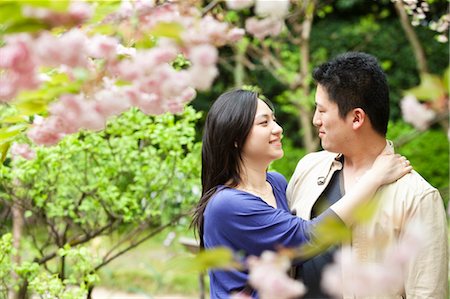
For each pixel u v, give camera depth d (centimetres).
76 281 373
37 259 416
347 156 254
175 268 133
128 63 148
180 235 681
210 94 1127
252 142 252
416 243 131
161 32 149
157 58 148
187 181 413
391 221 232
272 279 134
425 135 1035
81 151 397
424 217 230
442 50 1149
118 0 162
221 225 246
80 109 147
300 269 247
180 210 430
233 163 257
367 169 250
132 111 400
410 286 229
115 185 417
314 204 258
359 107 240
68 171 398
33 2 126
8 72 142
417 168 1030
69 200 402
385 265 131
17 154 293
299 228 235
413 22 337
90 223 431
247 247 244
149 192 412
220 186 256
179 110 173
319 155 274
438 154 1032
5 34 130
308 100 781
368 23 1077
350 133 243
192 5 188
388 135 1026
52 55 131
